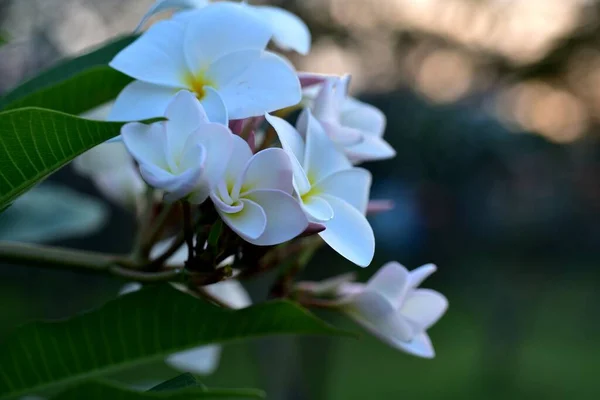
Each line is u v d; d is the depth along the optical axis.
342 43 2.48
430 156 3.19
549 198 4.29
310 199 0.60
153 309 0.60
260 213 0.58
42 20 2.79
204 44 0.62
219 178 0.57
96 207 0.87
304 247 0.66
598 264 4.57
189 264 0.61
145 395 0.53
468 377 3.56
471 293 4.47
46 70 0.70
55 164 0.58
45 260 0.65
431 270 0.68
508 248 4.43
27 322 0.59
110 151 0.78
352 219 0.60
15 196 0.59
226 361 3.31
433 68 2.88
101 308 0.60
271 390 1.67
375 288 0.67
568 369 3.70
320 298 0.68
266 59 0.61
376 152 0.65
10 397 0.60
